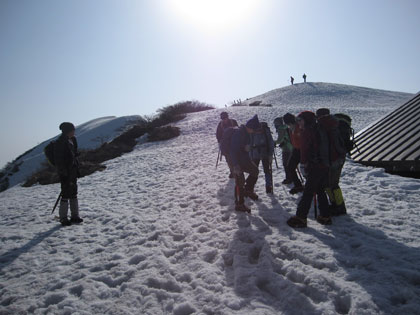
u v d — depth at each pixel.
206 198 6.38
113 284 3.30
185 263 3.63
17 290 3.32
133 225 5.19
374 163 7.35
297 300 2.62
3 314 2.87
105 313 2.76
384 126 9.50
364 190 5.83
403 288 2.61
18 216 7.05
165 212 5.82
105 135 42.28
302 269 3.10
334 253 3.40
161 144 18.06
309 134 4.13
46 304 3.03
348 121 4.76
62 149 5.43
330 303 2.55
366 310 2.38
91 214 6.27
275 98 50.47
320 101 44.12
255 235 4.12
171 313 2.68
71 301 2.98
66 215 5.68
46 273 3.68
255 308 2.59
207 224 4.84
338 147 4.18
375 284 2.72
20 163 35.81
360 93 48.88
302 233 4.07
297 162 5.89
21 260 4.12
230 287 2.98
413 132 7.97
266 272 3.16
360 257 3.27
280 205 5.44
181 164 11.29
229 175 7.87
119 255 3.98
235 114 22.67
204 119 22.53
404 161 6.61
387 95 48.03
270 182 6.15
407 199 5.12
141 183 9.13
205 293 2.90
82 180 11.34
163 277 3.31
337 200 4.60
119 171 12.01
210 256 3.74
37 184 13.38
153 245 4.25
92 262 3.87
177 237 4.49
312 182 4.17
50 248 4.48
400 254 3.24
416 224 4.05
